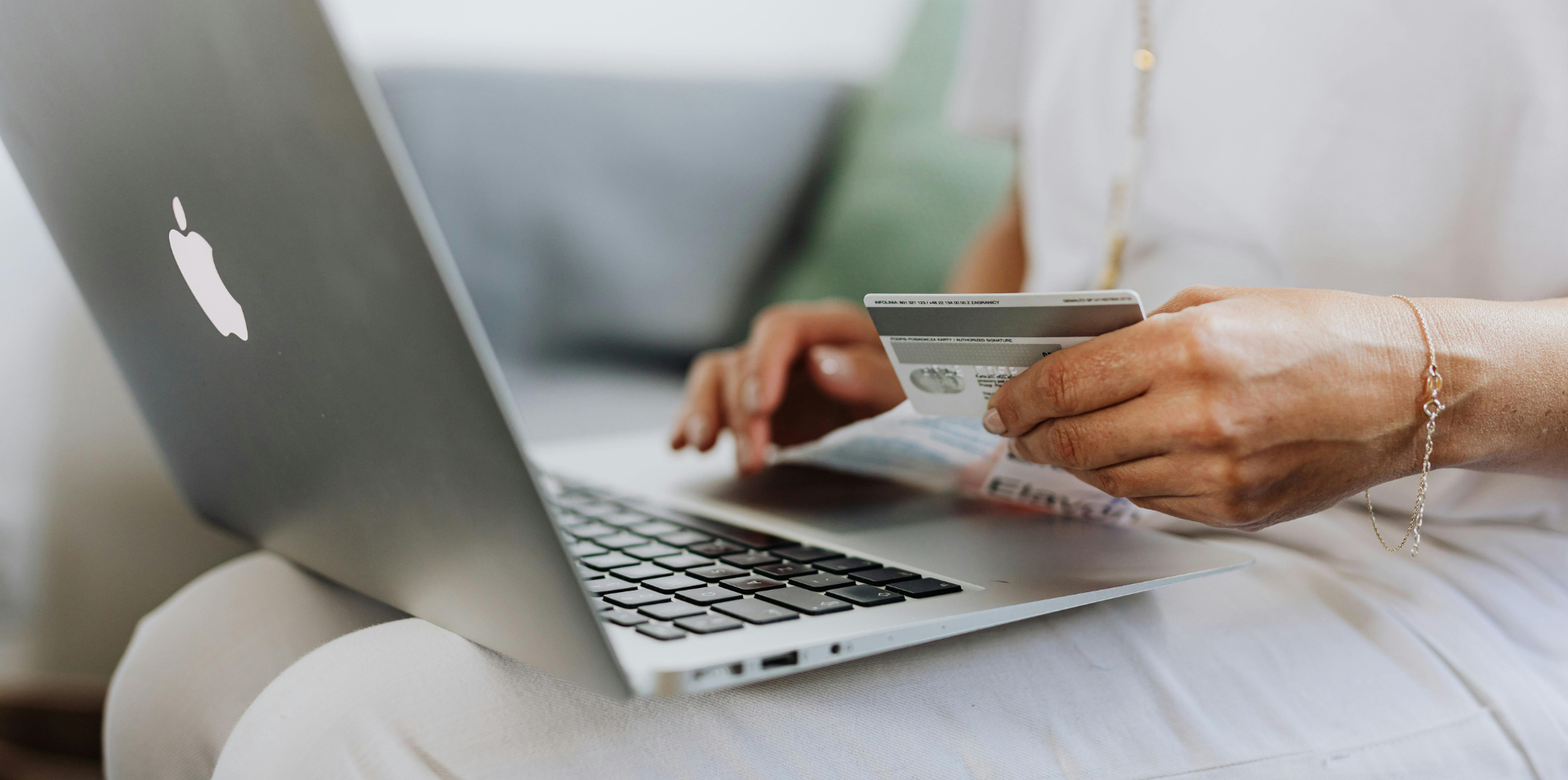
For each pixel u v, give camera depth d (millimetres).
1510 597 521
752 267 1984
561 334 1872
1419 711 462
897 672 422
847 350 782
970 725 414
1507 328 427
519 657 369
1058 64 840
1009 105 1000
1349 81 630
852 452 678
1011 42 985
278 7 271
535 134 1826
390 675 381
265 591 533
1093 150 816
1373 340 407
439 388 301
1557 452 444
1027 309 407
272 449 450
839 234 1892
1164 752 431
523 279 1843
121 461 1002
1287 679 467
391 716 364
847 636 341
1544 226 551
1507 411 421
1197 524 614
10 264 968
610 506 645
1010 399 437
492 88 1799
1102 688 445
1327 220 647
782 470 763
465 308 277
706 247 1948
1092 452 416
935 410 506
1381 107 619
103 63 381
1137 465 414
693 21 1940
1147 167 761
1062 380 409
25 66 441
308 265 321
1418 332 416
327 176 287
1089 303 394
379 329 310
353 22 1735
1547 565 536
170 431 567
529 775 359
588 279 1877
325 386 364
